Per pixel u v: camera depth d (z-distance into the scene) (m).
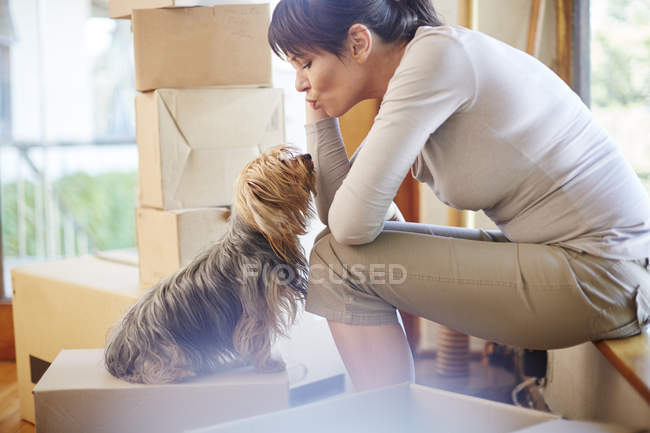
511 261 1.23
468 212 2.28
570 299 1.20
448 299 1.26
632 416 1.12
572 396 1.51
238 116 1.88
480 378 2.31
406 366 1.36
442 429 1.13
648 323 1.25
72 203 5.01
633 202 1.22
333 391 1.73
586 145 1.22
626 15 2.10
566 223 1.23
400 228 1.44
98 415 1.38
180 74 1.82
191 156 1.83
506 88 1.18
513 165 1.21
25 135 3.71
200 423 1.39
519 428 1.05
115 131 5.04
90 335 1.91
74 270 2.13
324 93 1.34
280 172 1.43
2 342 2.62
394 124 1.17
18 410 2.13
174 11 1.81
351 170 1.24
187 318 1.45
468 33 1.21
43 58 3.75
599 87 2.20
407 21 1.30
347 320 1.33
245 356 1.47
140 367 1.42
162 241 1.81
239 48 1.86
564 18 2.25
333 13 1.25
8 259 3.56
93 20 4.84
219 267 1.48
